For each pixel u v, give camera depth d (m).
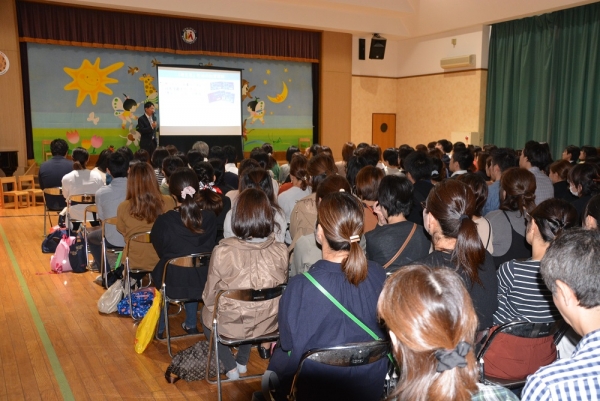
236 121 10.59
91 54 9.29
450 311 0.89
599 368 0.97
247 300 2.28
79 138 9.36
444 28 11.09
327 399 1.59
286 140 11.49
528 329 1.78
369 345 1.55
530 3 9.45
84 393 2.64
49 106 9.05
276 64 11.17
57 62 9.02
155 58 9.86
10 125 8.63
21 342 3.24
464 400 0.88
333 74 11.59
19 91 8.63
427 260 1.82
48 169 5.89
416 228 2.33
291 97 11.45
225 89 10.41
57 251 4.76
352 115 12.45
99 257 4.54
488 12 10.17
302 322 1.65
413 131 12.71
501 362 1.80
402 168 5.45
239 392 2.67
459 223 1.82
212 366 2.76
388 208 2.40
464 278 1.76
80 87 9.27
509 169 2.77
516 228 2.64
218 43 10.20
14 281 4.46
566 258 1.09
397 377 1.62
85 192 5.23
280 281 2.38
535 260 1.88
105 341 3.27
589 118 9.25
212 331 2.36
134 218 3.44
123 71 9.60
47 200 5.90
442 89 11.85
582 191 3.50
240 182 3.29
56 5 8.72
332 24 10.98
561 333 1.88
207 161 4.05
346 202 1.69
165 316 3.00
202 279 2.87
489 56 10.84
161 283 2.93
